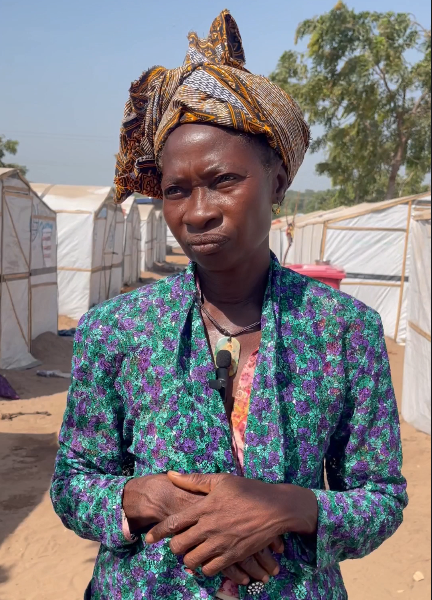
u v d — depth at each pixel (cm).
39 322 1291
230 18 144
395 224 1413
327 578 133
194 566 117
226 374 129
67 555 480
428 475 614
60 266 1609
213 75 127
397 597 415
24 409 861
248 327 136
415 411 782
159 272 3198
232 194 124
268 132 125
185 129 126
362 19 2456
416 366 782
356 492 131
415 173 2847
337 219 1435
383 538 131
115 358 132
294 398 127
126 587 128
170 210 130
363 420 132
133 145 152
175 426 126
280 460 124
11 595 425
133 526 126
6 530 512
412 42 2461
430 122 2514
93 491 130
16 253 1105
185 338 131
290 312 133
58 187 1762
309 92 2491
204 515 116
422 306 760
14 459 663
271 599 123
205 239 125
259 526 115
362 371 133
